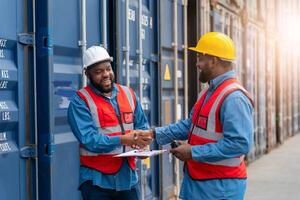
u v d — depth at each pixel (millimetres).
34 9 3904
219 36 3539
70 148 4281
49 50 3922
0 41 3605
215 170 3465
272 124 12977
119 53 4977
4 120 3611
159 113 6008
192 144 3551
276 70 13789
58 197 4094
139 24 5449
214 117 3420
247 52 10453
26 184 3846
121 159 3727
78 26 4406
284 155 12078
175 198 6488
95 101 3662
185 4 6965
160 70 6039
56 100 4129
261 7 11805
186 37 6984
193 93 7504
